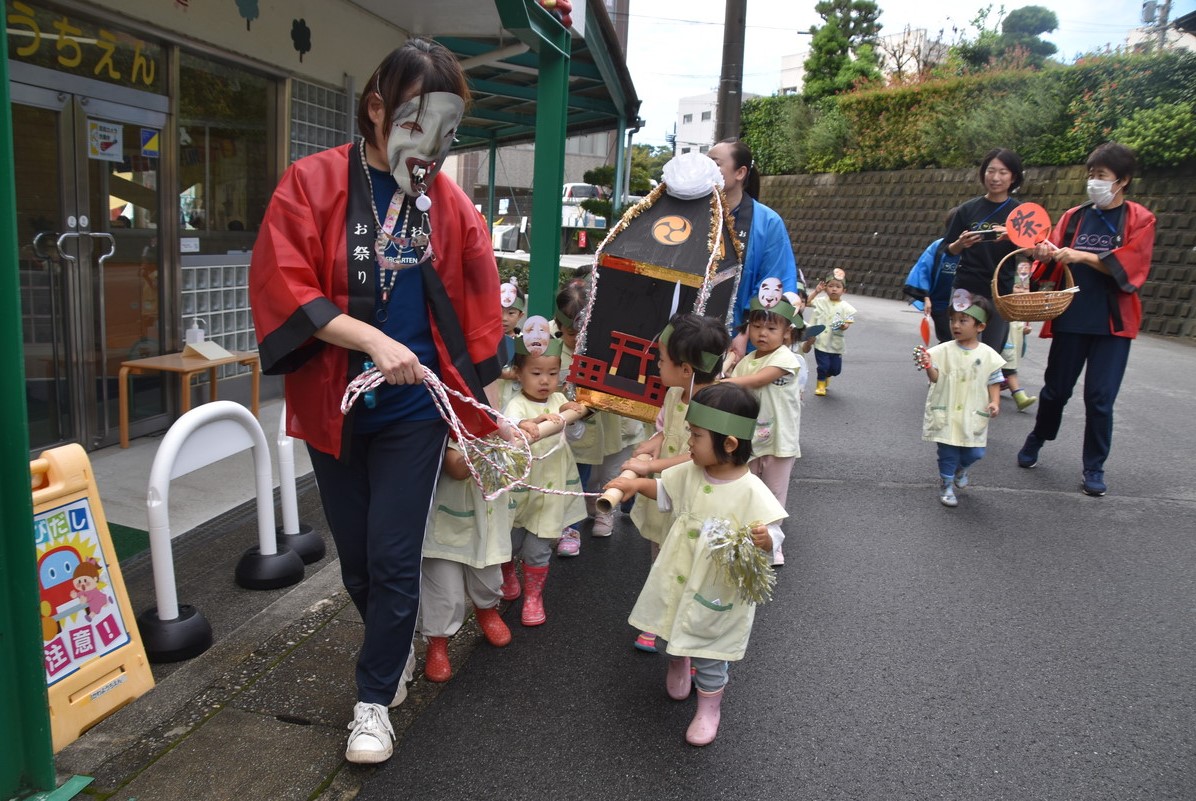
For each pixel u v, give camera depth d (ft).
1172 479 19.80
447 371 9.05
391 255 8.64
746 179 15.14
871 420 25.41
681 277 12.32
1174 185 48.14
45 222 16.34
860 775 9.10
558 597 13.20
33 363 16.56
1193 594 13.76
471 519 10.52
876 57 90.74
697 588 9.41
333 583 12.75
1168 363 36.42
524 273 45.21
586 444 14.73
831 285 28.45
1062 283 18.71
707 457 9.59
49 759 7.63
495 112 43.11
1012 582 14.08
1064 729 10.01
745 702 10.43
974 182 62.95
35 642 7.34
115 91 17.30
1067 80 57.16
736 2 42.60
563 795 8.61
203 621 10.81
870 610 12.98
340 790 8.53
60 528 8.95
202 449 11.18
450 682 10.66
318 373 8.61
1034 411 26.76
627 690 10.64
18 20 15.23
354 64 24.73
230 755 8.89
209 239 20.61
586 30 26.21
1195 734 9.97
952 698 10.62
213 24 19.19
